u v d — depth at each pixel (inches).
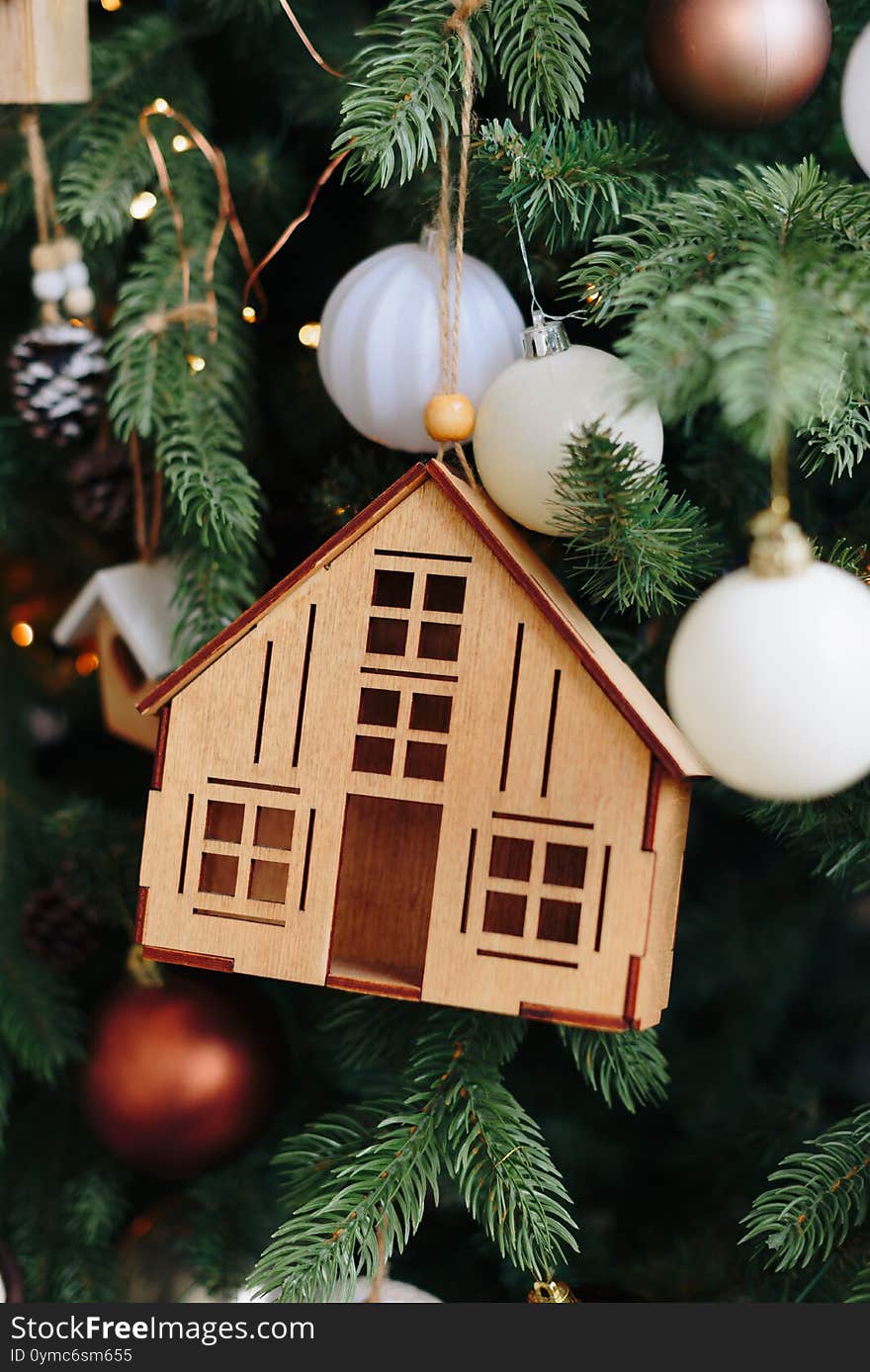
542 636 24.9
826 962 36.3
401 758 25.3
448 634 27.0
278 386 32.8
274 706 25.7
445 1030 28.7
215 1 30.2
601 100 30.6
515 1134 27.3
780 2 26.0
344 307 27.0
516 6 26.5
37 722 37.5
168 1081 30.7
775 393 21.7
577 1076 34.8
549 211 27.6
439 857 25.1
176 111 31.1
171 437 29.7
